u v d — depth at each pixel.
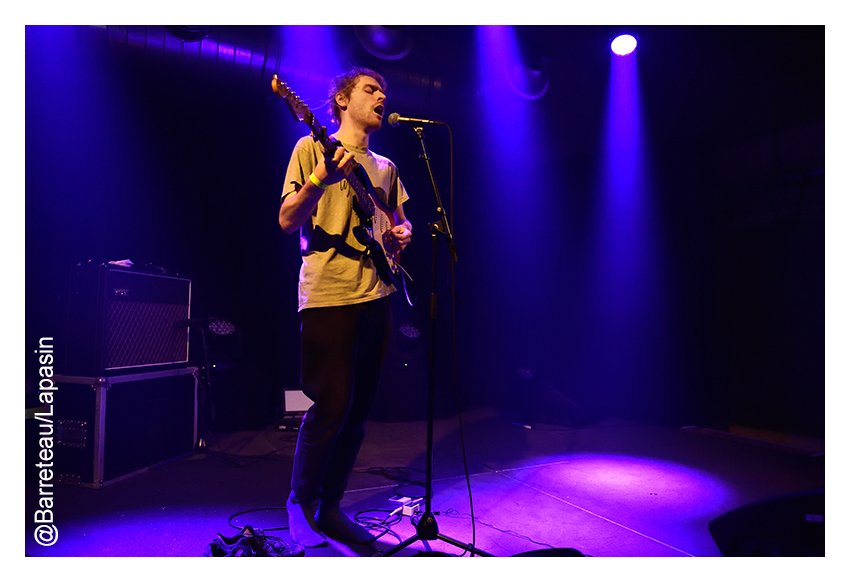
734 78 4.21
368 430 4.49
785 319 4.15
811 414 4.02
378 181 2.06
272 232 5.18
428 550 1.98
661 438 4.26
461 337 6.05
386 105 4.01
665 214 4.86
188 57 3.28
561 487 2.88
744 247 4.39
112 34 3.08
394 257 2.08
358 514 2.41
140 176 4.67
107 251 4.55
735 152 4.36
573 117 5.05
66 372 2.88
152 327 3.20
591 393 5.41
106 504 2.49
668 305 4.89
